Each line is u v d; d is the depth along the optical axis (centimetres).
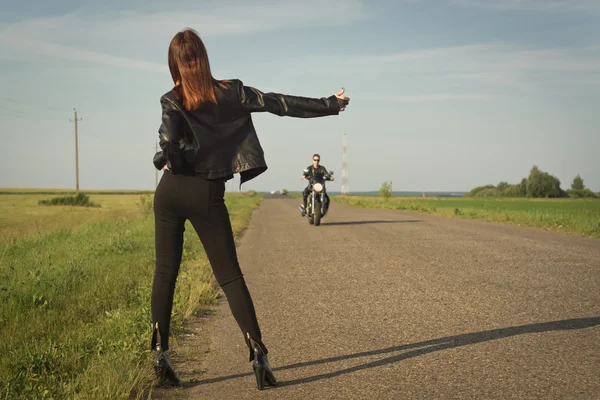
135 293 604
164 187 316
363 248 1115
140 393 329
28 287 631
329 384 346
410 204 3716
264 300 633
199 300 612
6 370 361
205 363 400
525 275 743
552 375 348
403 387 336
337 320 523
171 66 303
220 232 320
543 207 3678
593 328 462
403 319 517
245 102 308
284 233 1538
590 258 902
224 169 307
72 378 339
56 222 2039
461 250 1038
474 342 430
